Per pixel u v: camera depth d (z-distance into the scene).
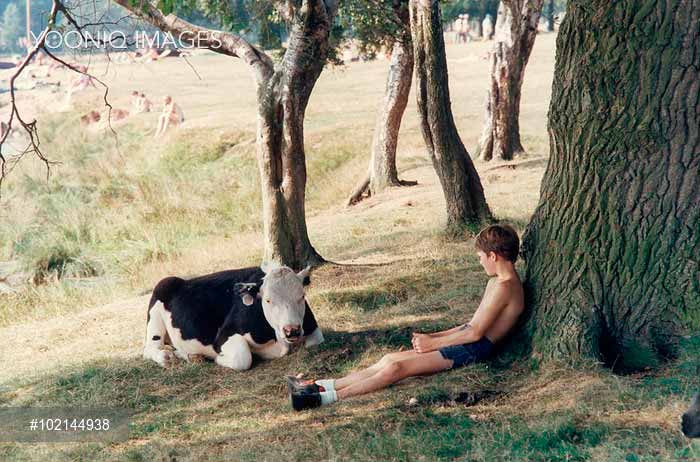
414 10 10.70
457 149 11.12
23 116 27.12
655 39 5.46
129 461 5.41
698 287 5.57
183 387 6.79
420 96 11.01
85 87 33.41
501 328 6.04
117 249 16.12
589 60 5.65
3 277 15.24
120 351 8.15
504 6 17.86
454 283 8.73
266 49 13.18
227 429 5.76
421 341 6.03
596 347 5.64
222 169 20.75
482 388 5.66
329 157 20.91
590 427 4.79
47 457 5.72
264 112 9.91
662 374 5.37
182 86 36.19
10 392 7.37
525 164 17.22
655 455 4.35
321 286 9.38
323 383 5.95
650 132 5.56
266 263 7.60
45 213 18.09
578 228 5.86
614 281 5.76
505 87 17.98
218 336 7.18
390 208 14.74
